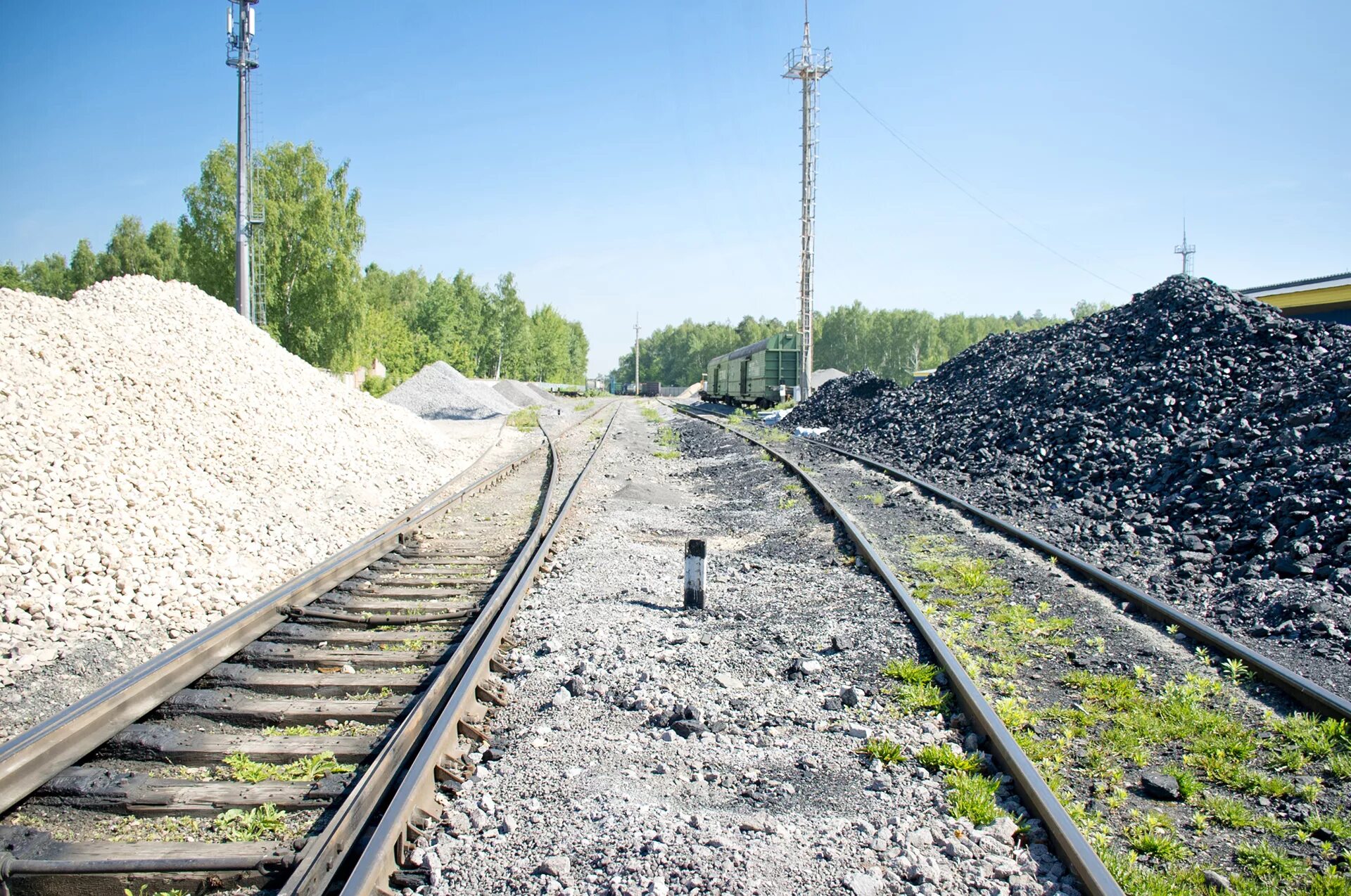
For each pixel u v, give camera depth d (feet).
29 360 32.32
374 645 22.06
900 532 36.96
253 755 15.58
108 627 21.70
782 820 13.19
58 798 14.07
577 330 527.40
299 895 10.94
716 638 22.63
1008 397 58.08
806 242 123.03
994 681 19.40
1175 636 21.88
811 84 121.80
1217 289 52.13
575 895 11.16
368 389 180.86
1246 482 31.63
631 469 64.95
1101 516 35.81
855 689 18.44
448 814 13.28
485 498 49.67
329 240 153.58
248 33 86.43
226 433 38.58
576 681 18.79
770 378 135.03
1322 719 16.47
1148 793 14.53
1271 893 11.55
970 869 11.84
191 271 153.79
